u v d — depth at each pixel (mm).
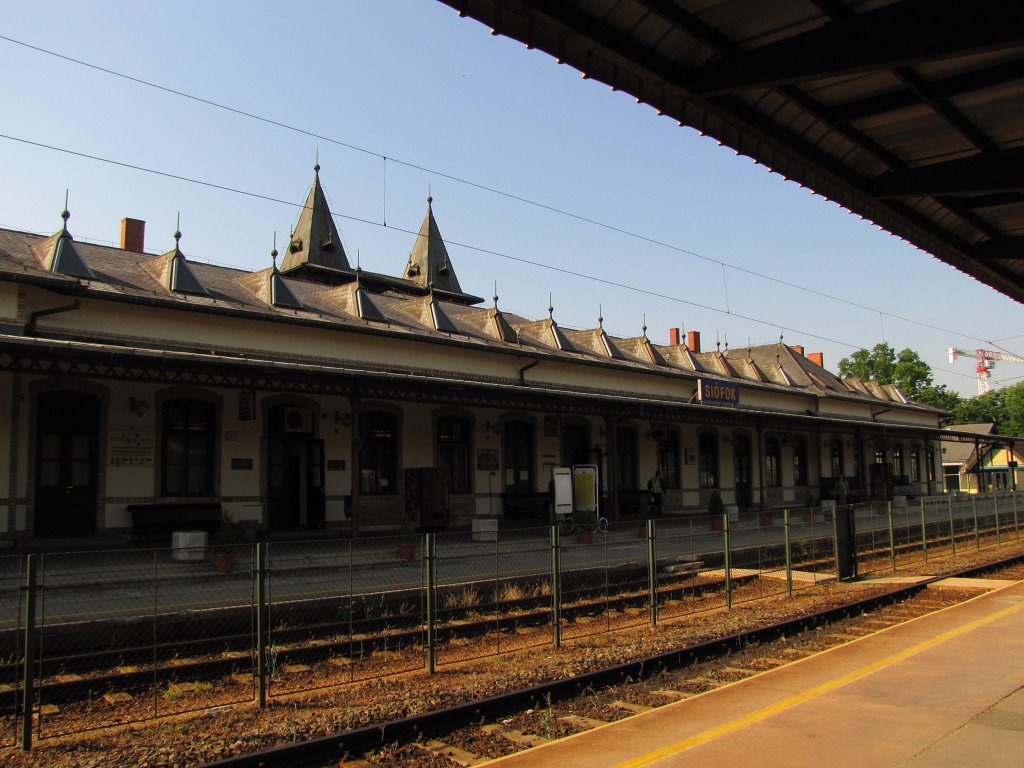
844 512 17141
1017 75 7207
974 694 7398
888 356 80125
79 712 7797
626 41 6641
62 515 16156
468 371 23953
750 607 13719
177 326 17906
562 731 7012
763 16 6508
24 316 15461
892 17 6375
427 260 49062
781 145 8406
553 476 22703
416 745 6770
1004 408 90062
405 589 11969
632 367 29266
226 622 10086
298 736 6867
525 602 13188
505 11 6238
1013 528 30422
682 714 7027
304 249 44344
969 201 10680
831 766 5602
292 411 19781
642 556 17203
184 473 17938
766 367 41469
